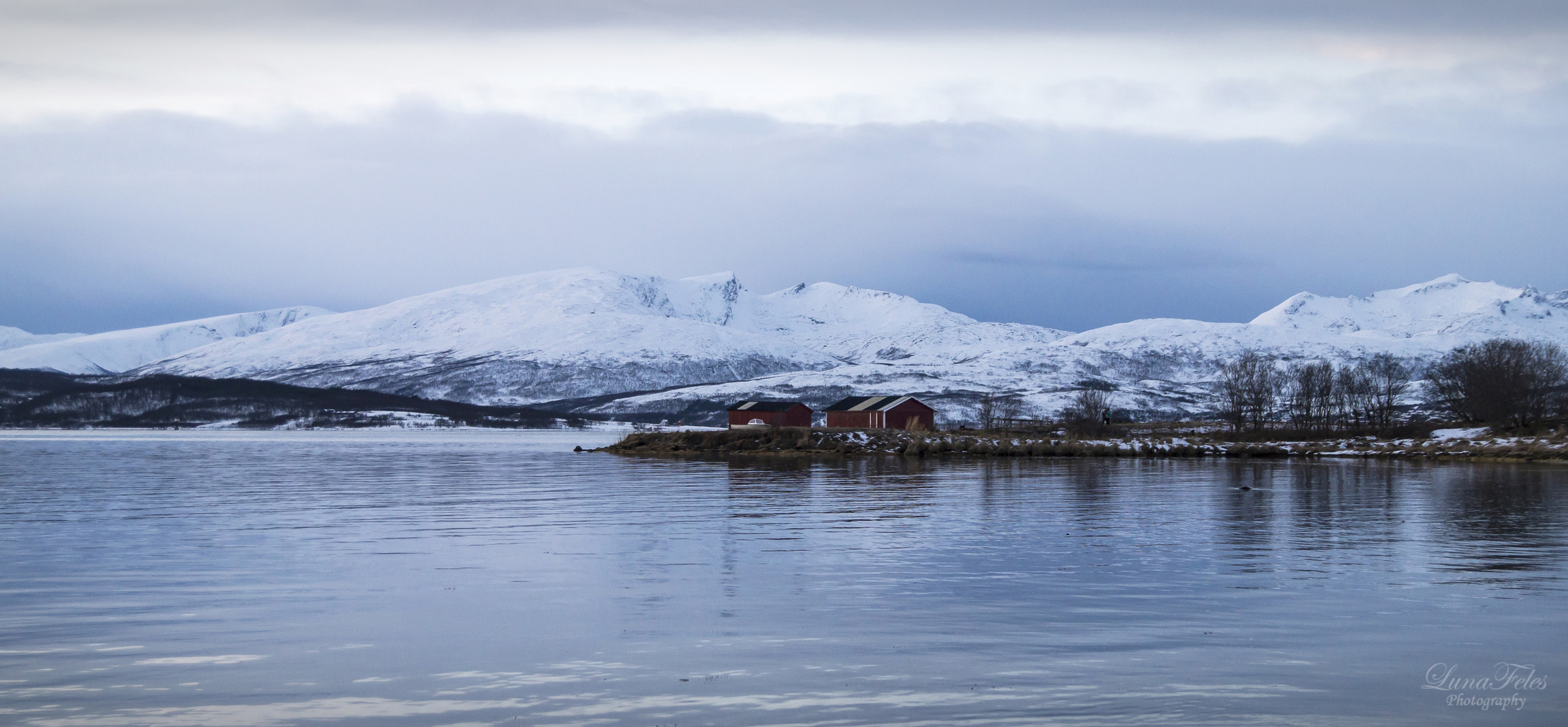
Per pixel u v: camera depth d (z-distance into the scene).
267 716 15.55
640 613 22.28
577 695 16.55
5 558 30.06
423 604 23.19
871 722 15.23
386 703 16.12
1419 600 23.53
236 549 32.00
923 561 29.20
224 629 20.84
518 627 20.97
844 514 41.72
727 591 24.73
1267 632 20.48
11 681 17.20
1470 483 58.44
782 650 19.19
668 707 15.96
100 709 15.84
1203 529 36.56
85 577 26.72
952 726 15.07
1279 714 15.63
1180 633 20.39
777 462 84.81
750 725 15.14
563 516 41.31
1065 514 41.56
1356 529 36.53
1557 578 26.38
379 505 46.88
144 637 20.09
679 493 52.53
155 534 35.62
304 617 21.88
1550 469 73.12
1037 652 19.00
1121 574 27.14
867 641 19.86
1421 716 15.58
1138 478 63.34
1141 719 15.35
